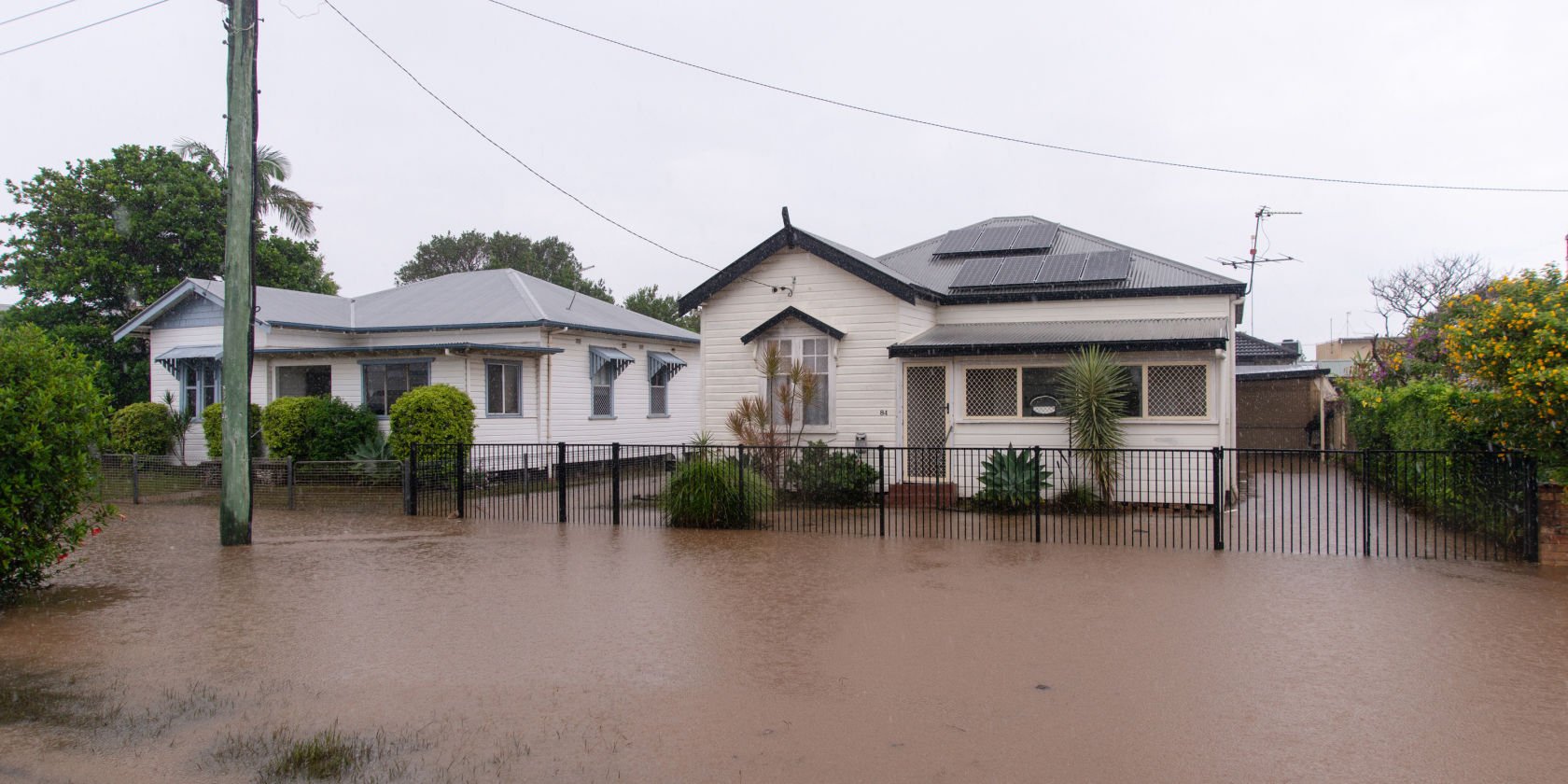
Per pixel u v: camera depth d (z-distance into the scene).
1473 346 9.98
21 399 8.63
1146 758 4.83
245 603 8.55
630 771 4.74
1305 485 19.08
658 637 7.26
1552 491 9.72
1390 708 5.52
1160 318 15.92
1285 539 11.64
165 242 27.19
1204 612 7.80
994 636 7.14
